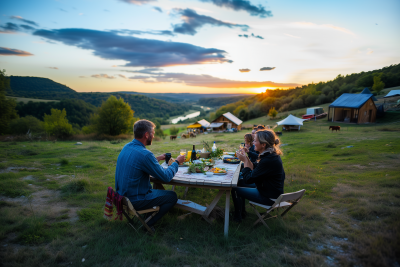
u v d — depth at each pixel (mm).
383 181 4871
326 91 72625
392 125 23312
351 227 3014
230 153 5082
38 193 4594
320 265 2227
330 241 2727
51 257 2387
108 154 10172
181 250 2605
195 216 3432
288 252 2529
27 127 35156
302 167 6797
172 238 2857
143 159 2707
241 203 3387
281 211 3609
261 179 3043
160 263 2348
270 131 3064
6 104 26938
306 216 3416
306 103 68562
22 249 2502
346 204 3812
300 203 3922
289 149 11922
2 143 14125
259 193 3125
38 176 5781
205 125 45250
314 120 36094
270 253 2471
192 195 4582
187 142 19766
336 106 30812
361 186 4773
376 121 28859
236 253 2492
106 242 2654
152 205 2842
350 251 2508
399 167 6242
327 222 3232
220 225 3164
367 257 2324
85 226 3137
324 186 4852
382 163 6910
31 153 9953
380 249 2365
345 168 6621
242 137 23859
